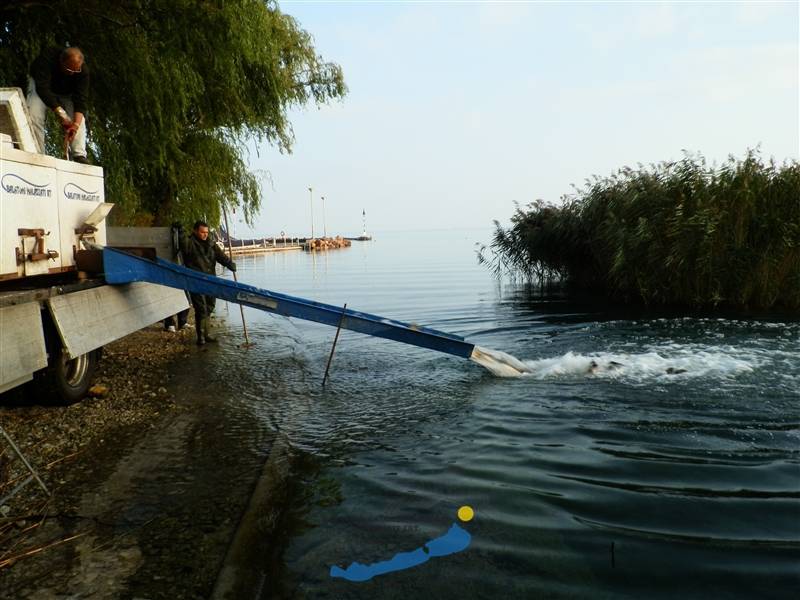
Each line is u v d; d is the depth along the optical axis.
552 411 5.70
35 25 9.62
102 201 7.09
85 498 3.92
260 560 3.14
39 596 2.85
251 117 13.84
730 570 2.96
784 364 7.34
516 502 3.76
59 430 5.23
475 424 5.36
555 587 2.85
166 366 7.98
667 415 5.48
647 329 10.23
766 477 4.08
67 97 7.12
